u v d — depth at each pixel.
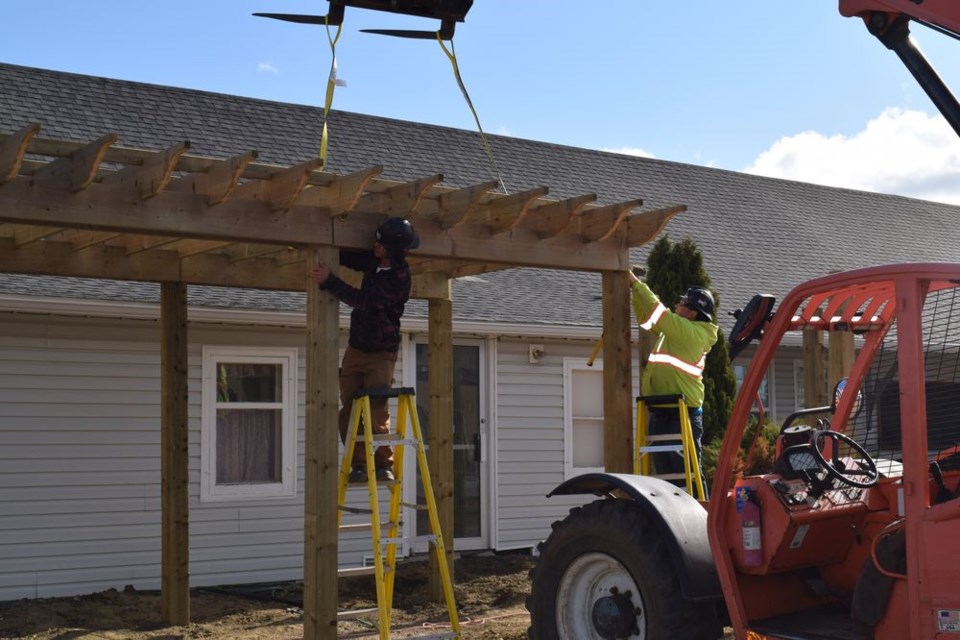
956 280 4.70
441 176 6.59
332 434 6.75
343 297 6.80
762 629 5.36
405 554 12.02
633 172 18.03
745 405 5.50
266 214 6.64
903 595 4.89
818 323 5.68
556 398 13.31
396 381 12.27
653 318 7.68
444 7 5.43
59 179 6.05
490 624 8.20
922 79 5.44
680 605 5.53
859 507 5.69
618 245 7.96
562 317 13.02
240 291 11.41
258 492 11.32
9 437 10.10
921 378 4.77
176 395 8.71
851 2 5.57
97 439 10.50
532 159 16.67
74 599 9.98
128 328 10.73
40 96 12.41
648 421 8.28
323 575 6.63
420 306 12.48
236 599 10.07
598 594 6.06
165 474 8.73
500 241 7.48
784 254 17.44
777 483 5.55
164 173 5.95
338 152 14.16
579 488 6.23
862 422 5.89
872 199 21.25
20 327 10.21
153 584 10.66
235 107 14.01
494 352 12.90
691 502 5.79
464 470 12.73
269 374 11.55
